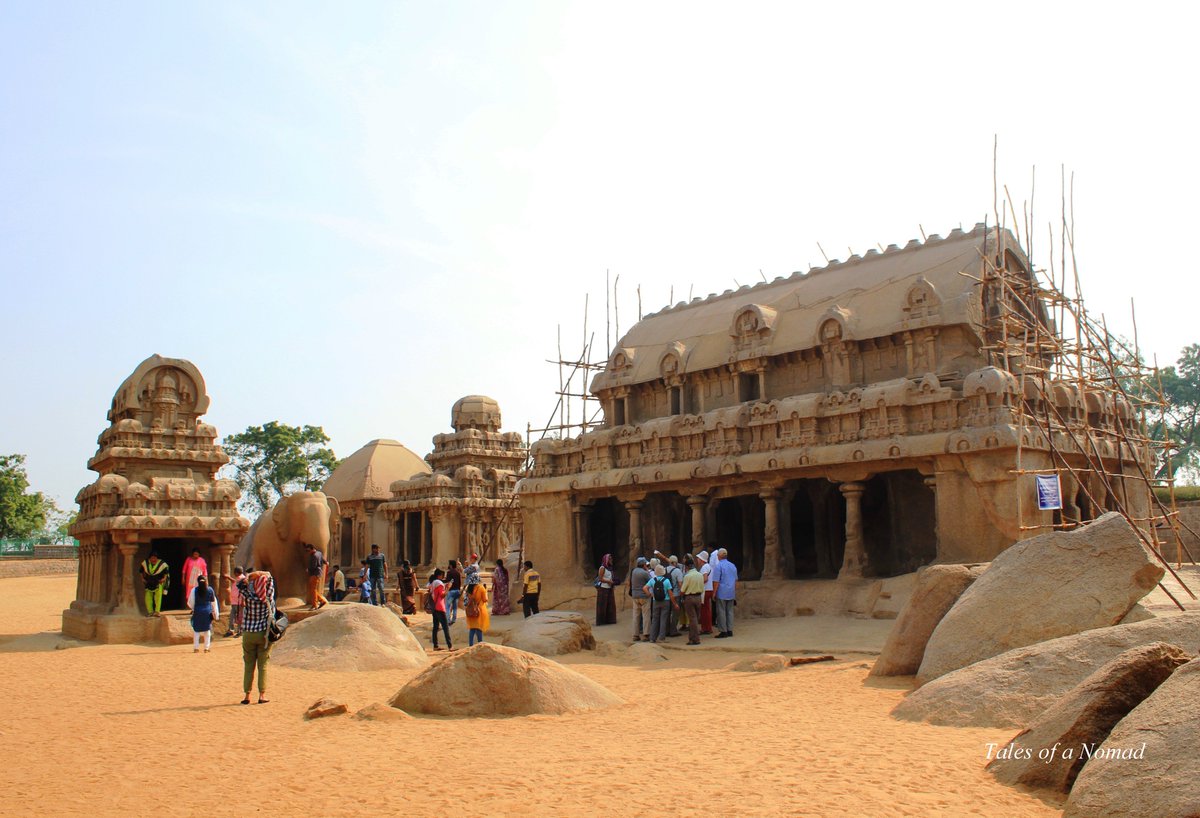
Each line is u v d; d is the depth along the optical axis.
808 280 34.12
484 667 14.65
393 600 42.78
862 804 8.55
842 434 27.78
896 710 13.09
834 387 29.94
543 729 13.04
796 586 28.11
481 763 10.70
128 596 29.38
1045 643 12.71
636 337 38.69
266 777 10.29
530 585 29.81
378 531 54.84
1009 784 9.09
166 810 9.01
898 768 9.81
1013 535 24.02
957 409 25.61
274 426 87.81
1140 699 9.11
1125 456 28.70
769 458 28.72
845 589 26.75
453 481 49.38
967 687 12.49
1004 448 24.11
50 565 71.31
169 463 32.06
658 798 8.96
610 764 10.49
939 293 28.58
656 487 32.38
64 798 9.52
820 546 31.14
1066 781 8.83
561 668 15.17
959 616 15.30
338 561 55.19
